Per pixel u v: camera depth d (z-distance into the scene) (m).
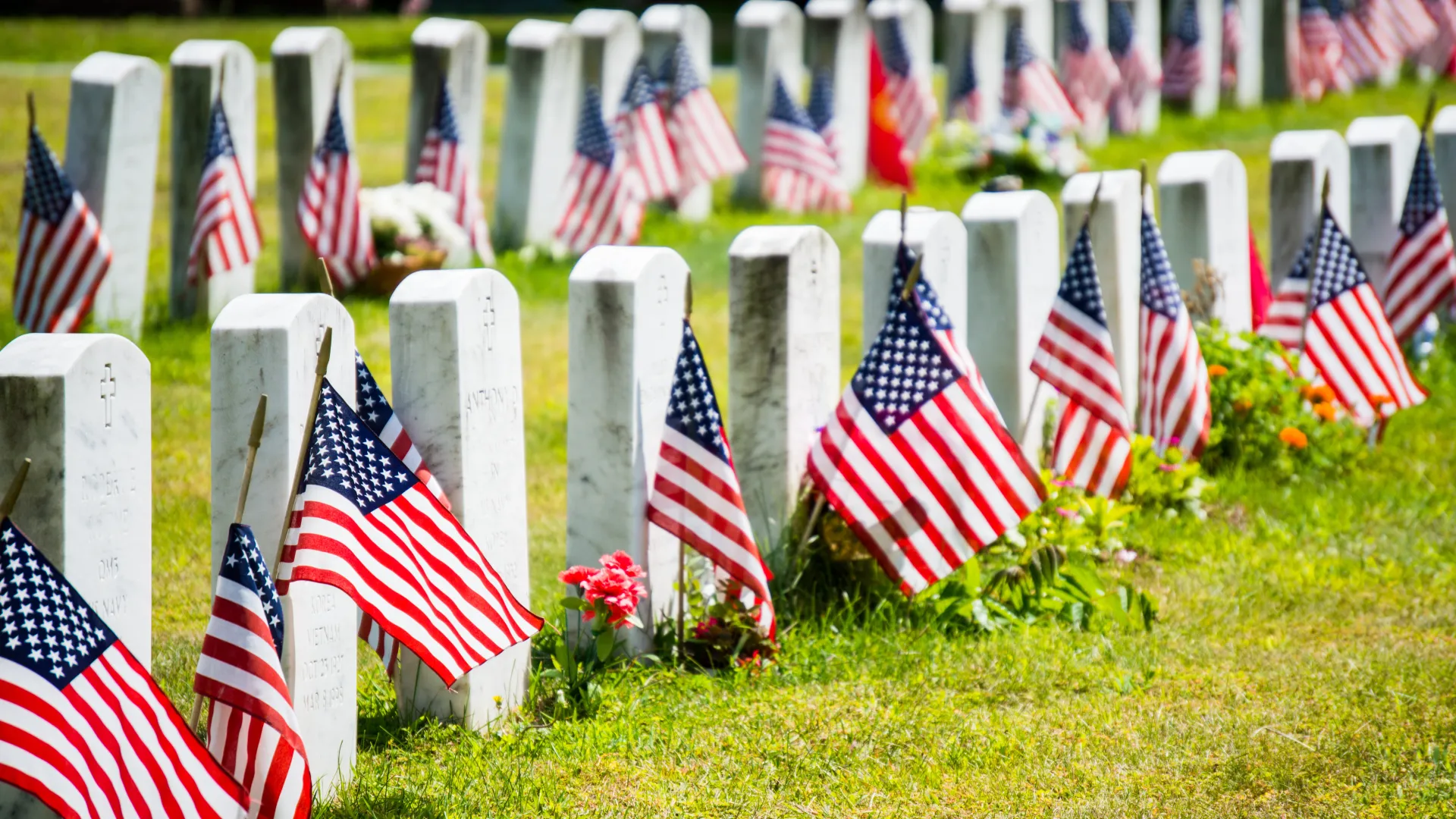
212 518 8.02
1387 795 8.45
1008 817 8.30
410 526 8.30
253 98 20.12
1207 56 37.69
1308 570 12.52
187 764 7.20
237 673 7.38
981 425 10.93
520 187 24.53
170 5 59.16
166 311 20.34
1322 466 15.15
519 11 63.69
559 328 20.69
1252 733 9.31
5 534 6.71
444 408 8.98
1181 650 10.84
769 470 11.46
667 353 10.39
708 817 8.34
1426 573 12.47
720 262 24.09
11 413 7.08
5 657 6.67
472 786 8.62
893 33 31.55
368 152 33.69
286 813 7.67
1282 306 16.25
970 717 9.67
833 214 28.20
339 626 8.49
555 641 10.20
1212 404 15.06
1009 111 31.58
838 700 9.94
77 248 18.02
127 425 7.46
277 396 7.88
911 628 11.13
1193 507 13.88
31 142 17.88
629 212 23.75
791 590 11.31
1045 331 13.20
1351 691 9.99
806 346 11.51
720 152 26.64
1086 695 10.05
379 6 64.38
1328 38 39.03
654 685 10.10
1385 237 17.95
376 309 20.59
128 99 18.59
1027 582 11.57
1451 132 18.75
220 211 18.83
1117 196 14.59
